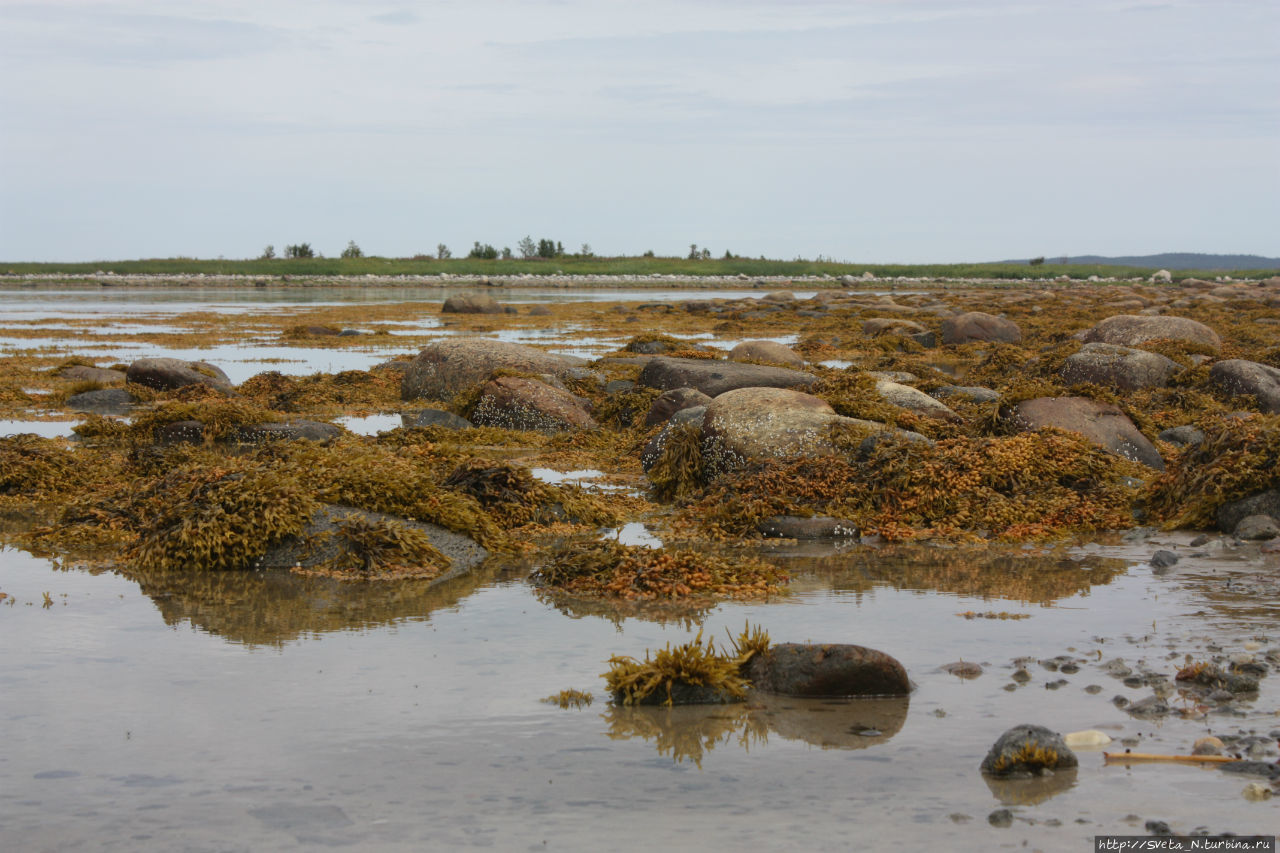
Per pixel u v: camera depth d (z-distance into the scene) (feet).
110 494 40.22
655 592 29.55
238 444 57.52
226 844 15.57
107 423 61.41
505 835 15.78
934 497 40.11
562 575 30.86
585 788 17.38
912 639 25.40
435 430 58.18
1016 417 49.42
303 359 114.11
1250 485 38.11
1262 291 238.07
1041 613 27.63
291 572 32.09
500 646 24.90
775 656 22.36
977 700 21.25
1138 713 20.43
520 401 64.23
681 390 57.77
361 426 65.92
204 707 20.95
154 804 16.84
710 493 42.55
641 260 492.54
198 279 360.48
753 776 17.81
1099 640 25.18
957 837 15.67
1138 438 48.57
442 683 22.35
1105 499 41.11
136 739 19.38
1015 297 253.03
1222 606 28.17
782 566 33.47
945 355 123.13
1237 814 16.33
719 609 28.19
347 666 23.43
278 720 20.29
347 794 17.17
